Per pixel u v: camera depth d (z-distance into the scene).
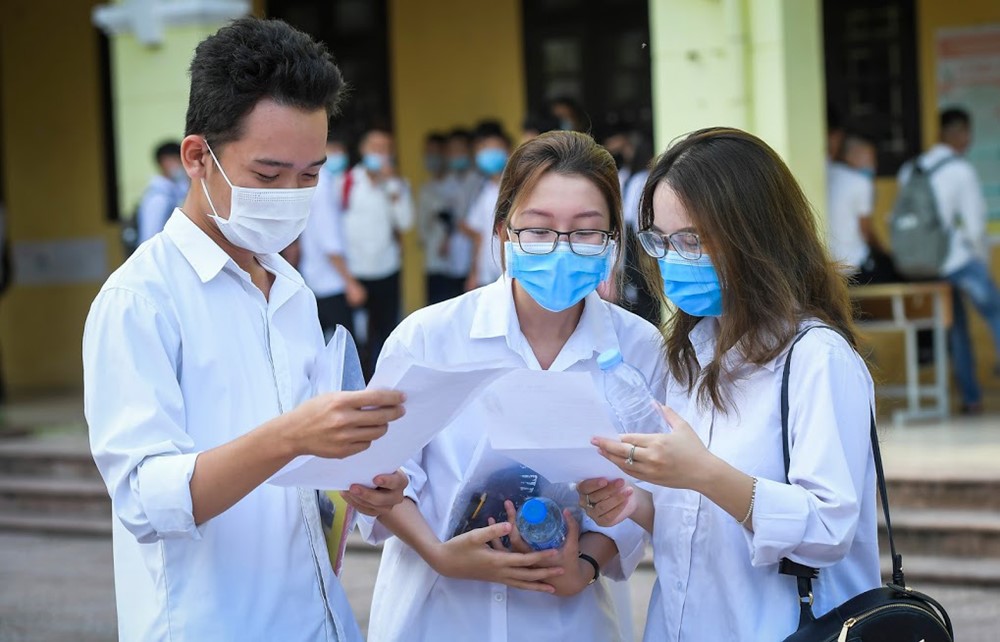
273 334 2.53
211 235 2.48
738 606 2.53
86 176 12.53
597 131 11.28
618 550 2.83
